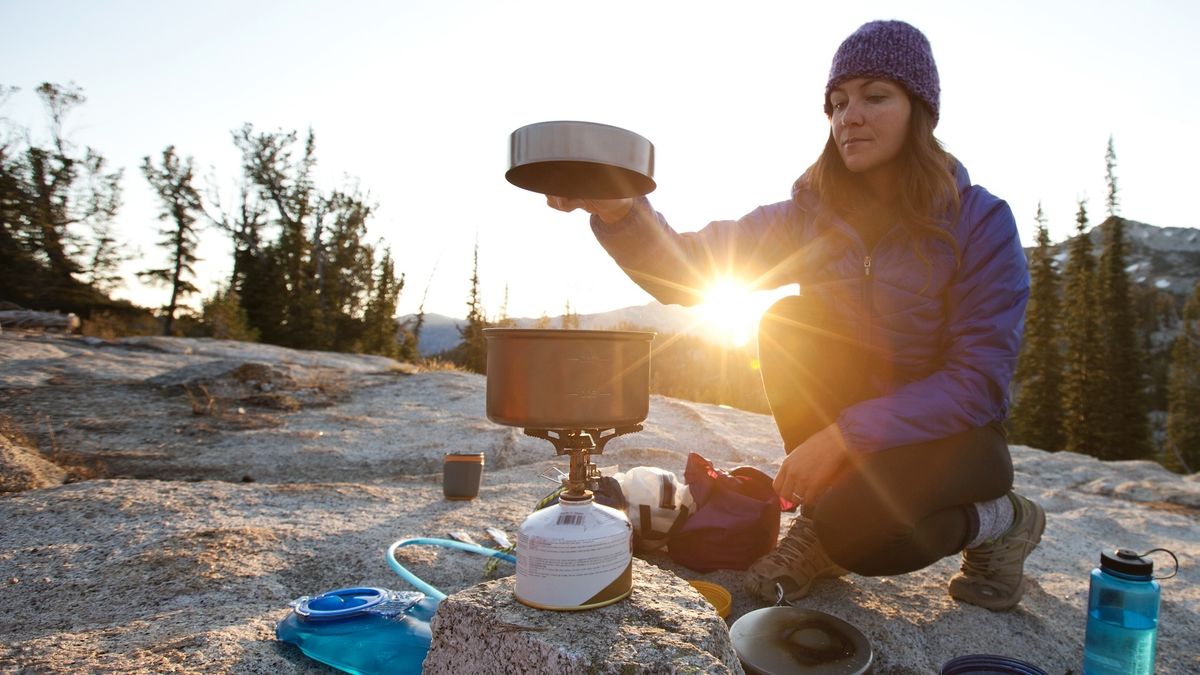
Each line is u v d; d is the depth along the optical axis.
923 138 1.88
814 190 2.16
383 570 2.31
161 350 10.23
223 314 24.62
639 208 1.76
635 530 2.43
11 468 3.56
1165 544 3.47
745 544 2.40
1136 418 35.75
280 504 3.13
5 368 7.41
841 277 2.12
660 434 5.50
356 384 7.59
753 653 1.53
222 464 4.39
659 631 1.21
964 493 1.90
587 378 1.23
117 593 2.08
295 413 6.11
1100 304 37.50
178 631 1.79
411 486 3.81
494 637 1.23
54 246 31.72
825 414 2.22
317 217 33.56
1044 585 2.64
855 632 1.62
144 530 2.65
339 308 33.53
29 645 1.67
